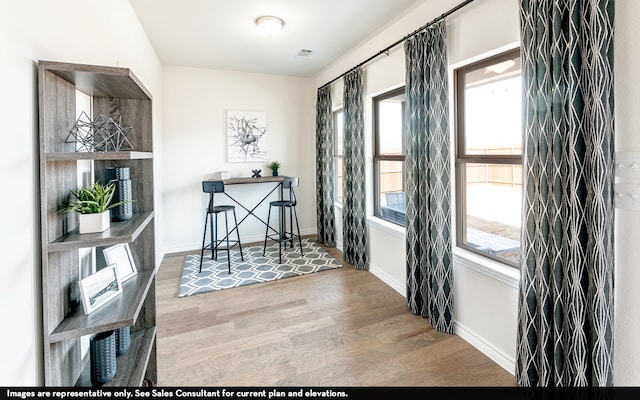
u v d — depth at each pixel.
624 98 1.31
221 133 4.69
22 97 1.02
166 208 4.45
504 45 1.90
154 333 1.79
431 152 2.43
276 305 2.87
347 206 3.99
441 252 2.39
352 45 3.61
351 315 2.68
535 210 1.62
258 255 4.33
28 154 1.05
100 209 1.29
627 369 1.37
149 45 3.43
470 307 2.26
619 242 1.36
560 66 1.48
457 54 2.26
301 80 5.12
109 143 1.59
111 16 2.07
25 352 1.03
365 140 3.65
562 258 1.50
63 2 1.34
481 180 2.34
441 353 2.15
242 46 3.62
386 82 3.17
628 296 1.35
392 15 2.86
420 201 2.59
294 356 2.12
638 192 1.29
